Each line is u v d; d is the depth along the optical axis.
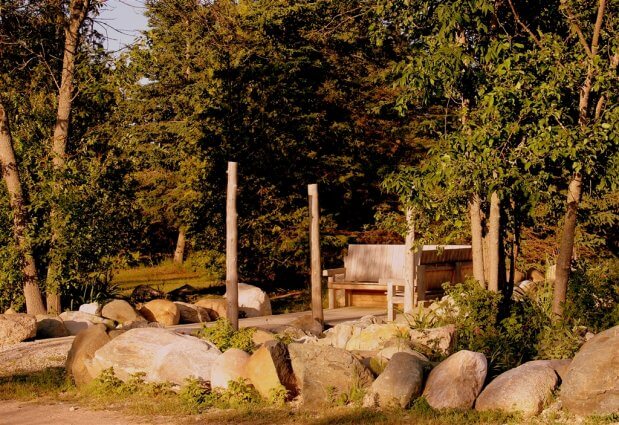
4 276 18.03
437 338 10.88
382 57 28.27
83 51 19.39
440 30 11.86
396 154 30.14
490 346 10.73
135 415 9.09
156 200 30.77
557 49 11.36
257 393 9.40
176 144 30.22
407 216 14.14
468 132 12.08
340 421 8.31
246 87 27.61
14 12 18.94
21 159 18.97
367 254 20.16
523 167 12.01
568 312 11.44
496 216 12.48
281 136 27.27
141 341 10.55
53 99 19.77
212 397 9.44
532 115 11.67
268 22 26.73
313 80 28.56
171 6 19.41
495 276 12.48
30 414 9.38
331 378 9.17
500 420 8.20
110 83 19.08
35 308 18.25
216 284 31.34
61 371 11.66
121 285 31.78
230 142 27.41
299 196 27.41
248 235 27.33
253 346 11.26
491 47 11.56
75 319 16.22
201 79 28.19
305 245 26.84
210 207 27.52
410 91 12.61
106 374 10.35
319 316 15.34
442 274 18.23
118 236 19.20
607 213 18.67
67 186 18.30
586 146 10.85
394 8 12.80
